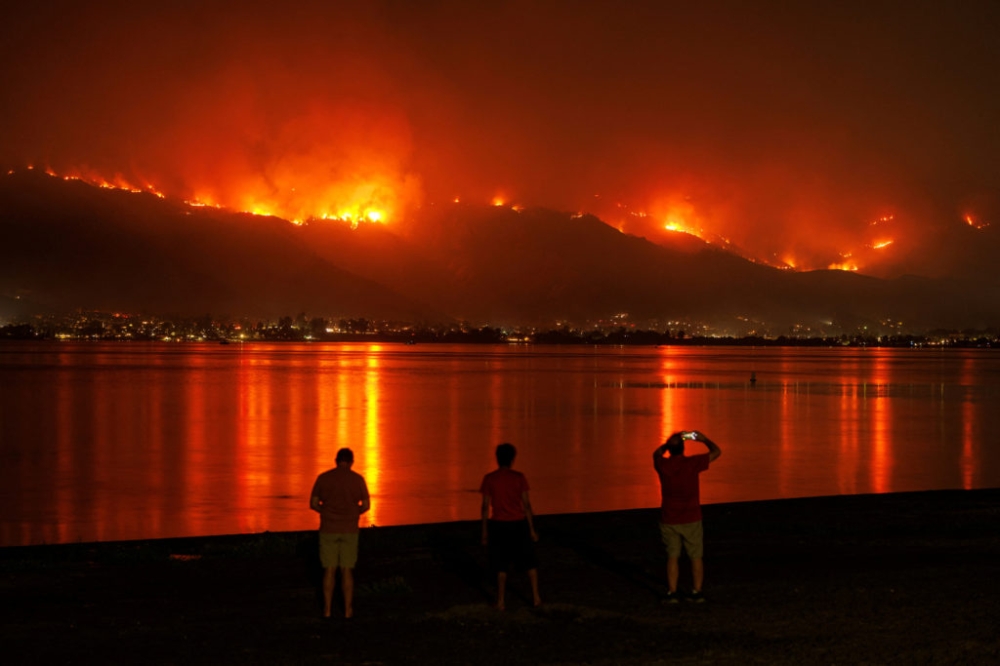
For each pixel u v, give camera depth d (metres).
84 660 9.08
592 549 15.23
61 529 24.66
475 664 8.91
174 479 34.41
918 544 15.59
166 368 140.25
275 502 29.17
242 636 9.90
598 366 163.38
